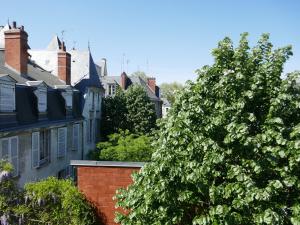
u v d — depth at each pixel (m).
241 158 6.36
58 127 21.28
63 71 26.77
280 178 6.04
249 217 5.94
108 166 9.58
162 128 7.66
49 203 9.68
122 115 31.44
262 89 6.50
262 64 6.88
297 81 6.83
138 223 6.65
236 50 6.91
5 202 9.38
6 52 19.94
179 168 6.27
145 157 20.94
